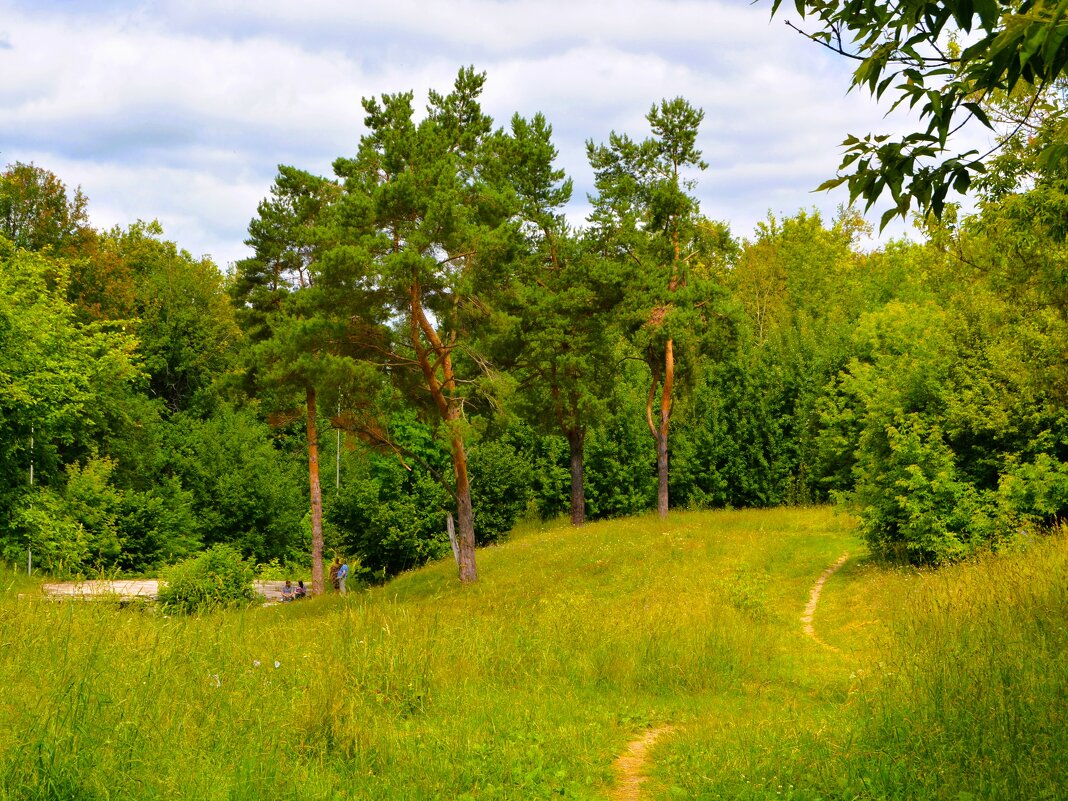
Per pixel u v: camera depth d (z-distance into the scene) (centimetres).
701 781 679
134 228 6850
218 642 902
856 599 1891
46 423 3325
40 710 572
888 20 468
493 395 2975
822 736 740
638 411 4741
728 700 1156
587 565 2809
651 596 2139
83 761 513
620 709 1052
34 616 859
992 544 1847
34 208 5325
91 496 3728
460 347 2877
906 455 2073
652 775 762
